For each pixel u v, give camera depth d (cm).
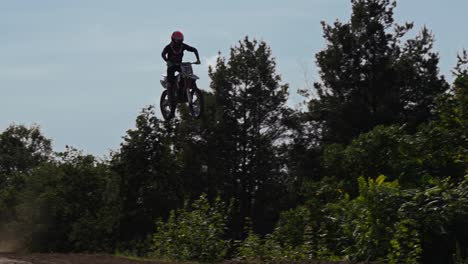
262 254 1554
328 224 1727
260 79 5588
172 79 1475
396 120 4681
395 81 4891
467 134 1861
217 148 5344
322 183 2458
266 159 5362
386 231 1426
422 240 1515
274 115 5562
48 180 4569
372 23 4972
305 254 1605
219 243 1667
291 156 5419
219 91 5603
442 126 1936
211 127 5362
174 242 1711
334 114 4884
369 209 1466
